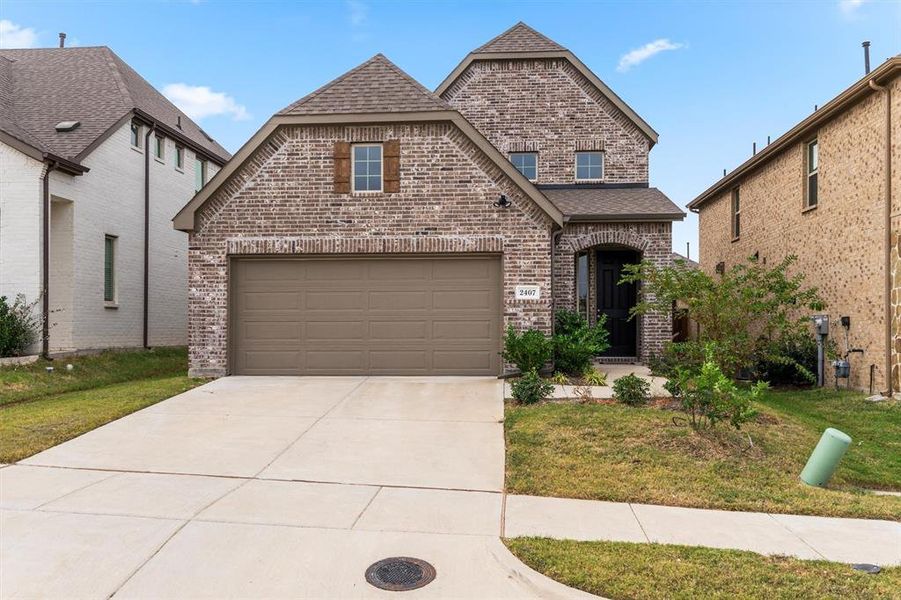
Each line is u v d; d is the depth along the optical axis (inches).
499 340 463.8
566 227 560.7
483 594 155.8
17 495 221.3
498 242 460.1
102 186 594.2
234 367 472.7
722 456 270.4
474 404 374.9
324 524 198.8
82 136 574.2
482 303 467.2
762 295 392.5
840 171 500.4
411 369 467.5
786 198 600.7
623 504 225.0
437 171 463.8
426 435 309.9
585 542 186.4
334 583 159.6
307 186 467.2
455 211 462.6
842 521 213.8
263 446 290.0
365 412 355.9
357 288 471.2
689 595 153.1
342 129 468.4
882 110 442.0
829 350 470.3
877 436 337.1
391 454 279.6
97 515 202.5
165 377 544.4
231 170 462.6
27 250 509.4
